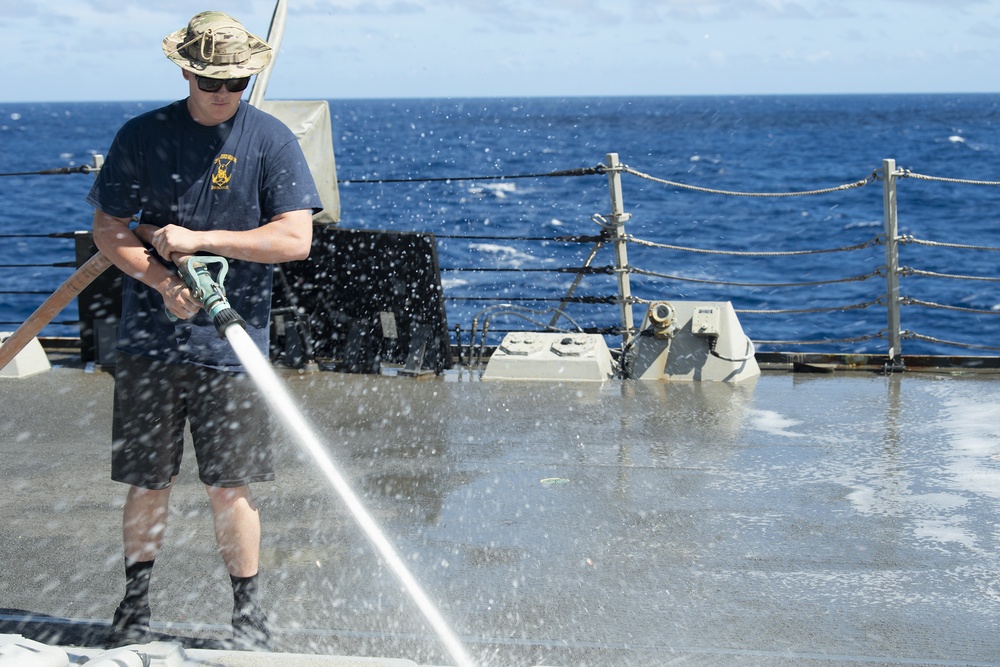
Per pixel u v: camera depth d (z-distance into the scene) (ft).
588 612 11.94
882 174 25.22
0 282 73.15
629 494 16.31
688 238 96.07
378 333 25.52
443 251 81.10
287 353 25.98
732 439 19.45
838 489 16.47
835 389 23.48
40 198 136.77
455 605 12.14
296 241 10.61
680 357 24.49
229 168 10.61
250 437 10.85
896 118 479.41
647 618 11.77
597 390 23.43
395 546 14.10
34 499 16.20
